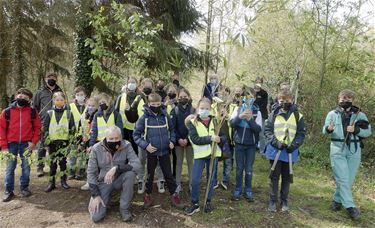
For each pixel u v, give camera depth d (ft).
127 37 19.17
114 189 14.33
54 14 31.63
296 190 18.33
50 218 13.99
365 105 26.61
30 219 13.87
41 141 17.78
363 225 14.26
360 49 26.81
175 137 15.37
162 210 14.90
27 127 15.85
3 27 34.40
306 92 30.09
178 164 16.78
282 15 32.19
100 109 16.01
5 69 36.01
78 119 17.84
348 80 25.70
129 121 17.13
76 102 18.34
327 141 27.55
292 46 32.40
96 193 13.79
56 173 17.12
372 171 24.11
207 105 14.26
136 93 17.54
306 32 27.61
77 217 14.14
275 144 14.61
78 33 33.94
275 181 15.03
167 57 31.99
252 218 14.42
